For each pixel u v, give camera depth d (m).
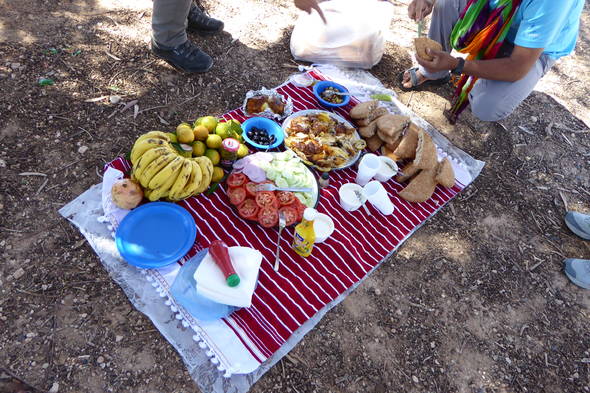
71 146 2.55
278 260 2.22
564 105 3.89
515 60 2.60
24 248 2.08
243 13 3.96
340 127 2.87
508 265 2.59
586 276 2.51
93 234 2.18
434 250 2.57
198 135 2.39
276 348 1.95
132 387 1.78
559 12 2.33
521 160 3.30
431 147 2.73
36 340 1.82
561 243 2.79
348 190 2.59
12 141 2.47
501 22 2.65
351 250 2.38
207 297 1.88
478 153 3.27
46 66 2.91
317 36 3.47
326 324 2.12
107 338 1.89
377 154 2.95
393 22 4.36
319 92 3.24
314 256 2.30
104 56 3.13
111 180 2.35
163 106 2.95
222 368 1.85
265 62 3.55
